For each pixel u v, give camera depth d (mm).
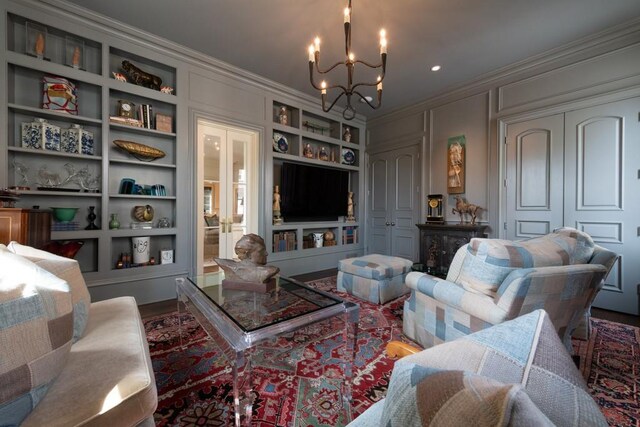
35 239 1984
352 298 2951
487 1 2344
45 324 698
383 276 2797
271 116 3934
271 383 1554
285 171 4215
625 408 1344
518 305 1204
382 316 2467
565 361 479
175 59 3092
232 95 3537
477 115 3707
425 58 3211
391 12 2482
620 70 2682
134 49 2842
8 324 631
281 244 4133
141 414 771
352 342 1447
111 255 2852
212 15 2561
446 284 1599
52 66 2432
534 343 509
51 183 2561
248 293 1733
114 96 2914
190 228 3203
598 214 2801
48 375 699
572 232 1616
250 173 3875
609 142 2740
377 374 1636
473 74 3574
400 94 4184
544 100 3133
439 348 561
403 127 4605
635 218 2613
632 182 2629
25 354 648
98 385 768
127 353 933
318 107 4523
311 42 2947
